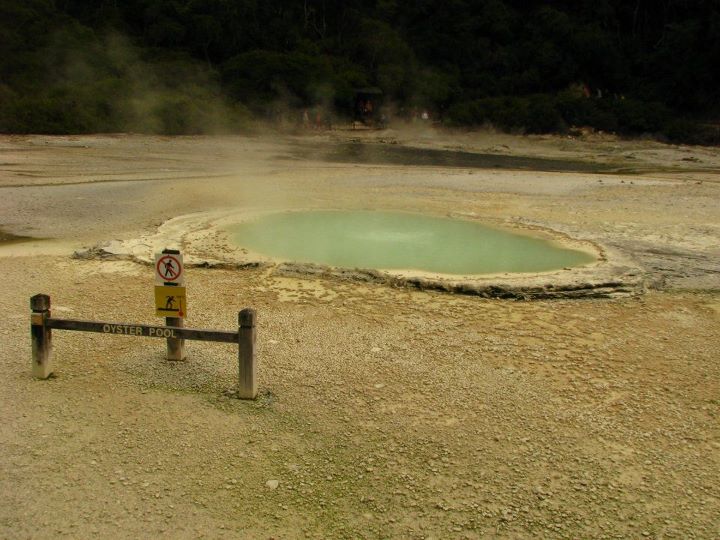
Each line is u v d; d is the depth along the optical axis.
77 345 5.84
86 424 4.49
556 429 4.56
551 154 28.59
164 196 14.14
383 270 8.39
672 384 5.30
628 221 12.17
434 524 3.60
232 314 6.75
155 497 3.75
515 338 6.25
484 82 43.16
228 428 4.49
